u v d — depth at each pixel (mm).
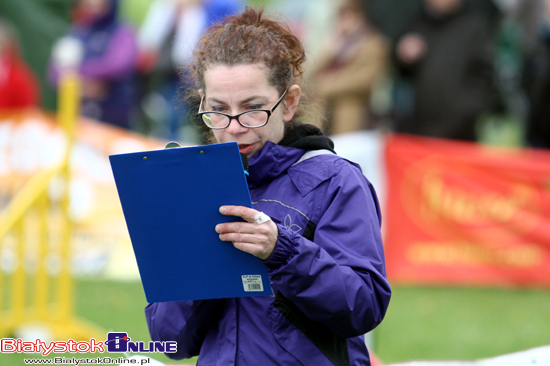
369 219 7125
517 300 21234
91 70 28391
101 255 23688
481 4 26297
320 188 7281
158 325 7863
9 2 34938
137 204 6918
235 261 6875
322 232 7074
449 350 16984
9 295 20953
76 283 22438
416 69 26344
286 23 8328
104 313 19141
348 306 6680
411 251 22641
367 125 26969
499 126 40219
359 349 7637
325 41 28703
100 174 24281
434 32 26219
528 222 22297
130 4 40281
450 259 22641
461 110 25641
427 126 26172
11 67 29125
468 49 25812
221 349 7285
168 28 30328
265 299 7195
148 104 31125
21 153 24734
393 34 27578
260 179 7512
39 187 17578
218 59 7301
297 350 7039
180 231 6910
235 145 6480
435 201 22484
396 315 19703
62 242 17781
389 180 22391
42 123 24750
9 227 17094
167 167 6723
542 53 27891
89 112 28516
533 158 22328
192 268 7023
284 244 6633
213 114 7426
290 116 7719
